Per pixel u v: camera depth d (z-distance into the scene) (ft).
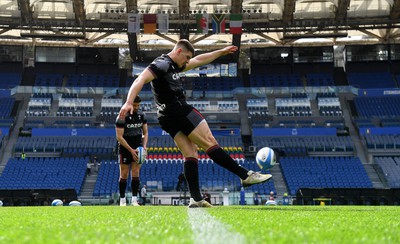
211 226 11.01
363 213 22.89
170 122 24.50
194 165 25.62
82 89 182.19
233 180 141.28
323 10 163.22
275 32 172.14
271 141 164.55
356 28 164.76
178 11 162.09
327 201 106.93
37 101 176.96
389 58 195.00
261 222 12.61
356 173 147.43
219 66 198.29
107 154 157.28
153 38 186.29
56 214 19.65
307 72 199.41
